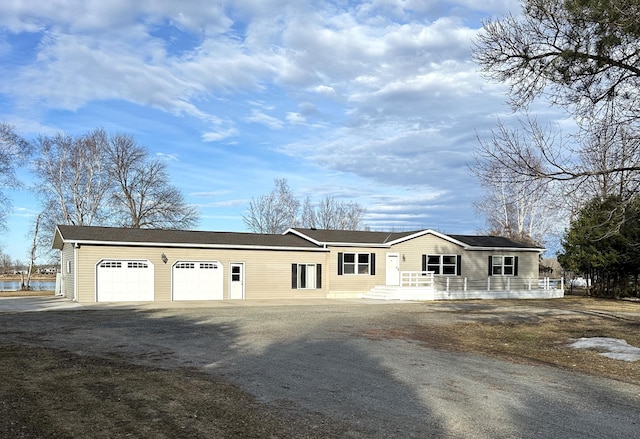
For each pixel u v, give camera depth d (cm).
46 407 658
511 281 3503
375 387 823
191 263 2703
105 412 644
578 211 1464
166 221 4703
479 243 3506
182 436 562
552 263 6178
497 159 1337
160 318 1800
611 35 1100
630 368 1071
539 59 1212
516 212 4544
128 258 2562
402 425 626
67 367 920
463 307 2550
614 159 1236
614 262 3222
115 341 1268
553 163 1230
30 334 1369
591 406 738
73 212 4231
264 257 2883
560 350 1296
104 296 2509
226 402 705
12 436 544
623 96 1193
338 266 3070
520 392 813
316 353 1136
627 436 605
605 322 1948
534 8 1157
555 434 605
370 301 2831
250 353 1119
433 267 3312
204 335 1388
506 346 1343
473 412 690
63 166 4181
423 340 1402
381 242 3188
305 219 5809
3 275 6888
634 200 1246
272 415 652
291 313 2039
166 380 834
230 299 2773
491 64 1256
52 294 3381
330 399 741
